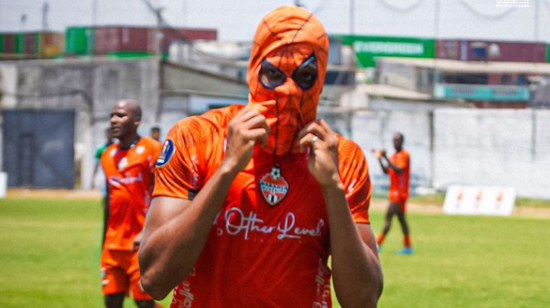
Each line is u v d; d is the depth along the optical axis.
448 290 10.09
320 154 2.61
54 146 34.06
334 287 2.78
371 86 35.81
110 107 33.34
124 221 7.34
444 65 37.47
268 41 2.71
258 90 2.74
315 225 2.79
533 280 11.10
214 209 2.58
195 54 35.88
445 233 18.88
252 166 2.77
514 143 31.16
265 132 2.59
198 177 2.79
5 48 35.84
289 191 2.77
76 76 33.81
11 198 30.31
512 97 37.69
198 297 2.80
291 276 2.76
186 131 2.83
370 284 2.75
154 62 32.72
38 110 34.12
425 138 32.19
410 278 11.16
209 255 2.78
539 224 21.84
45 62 34.16
